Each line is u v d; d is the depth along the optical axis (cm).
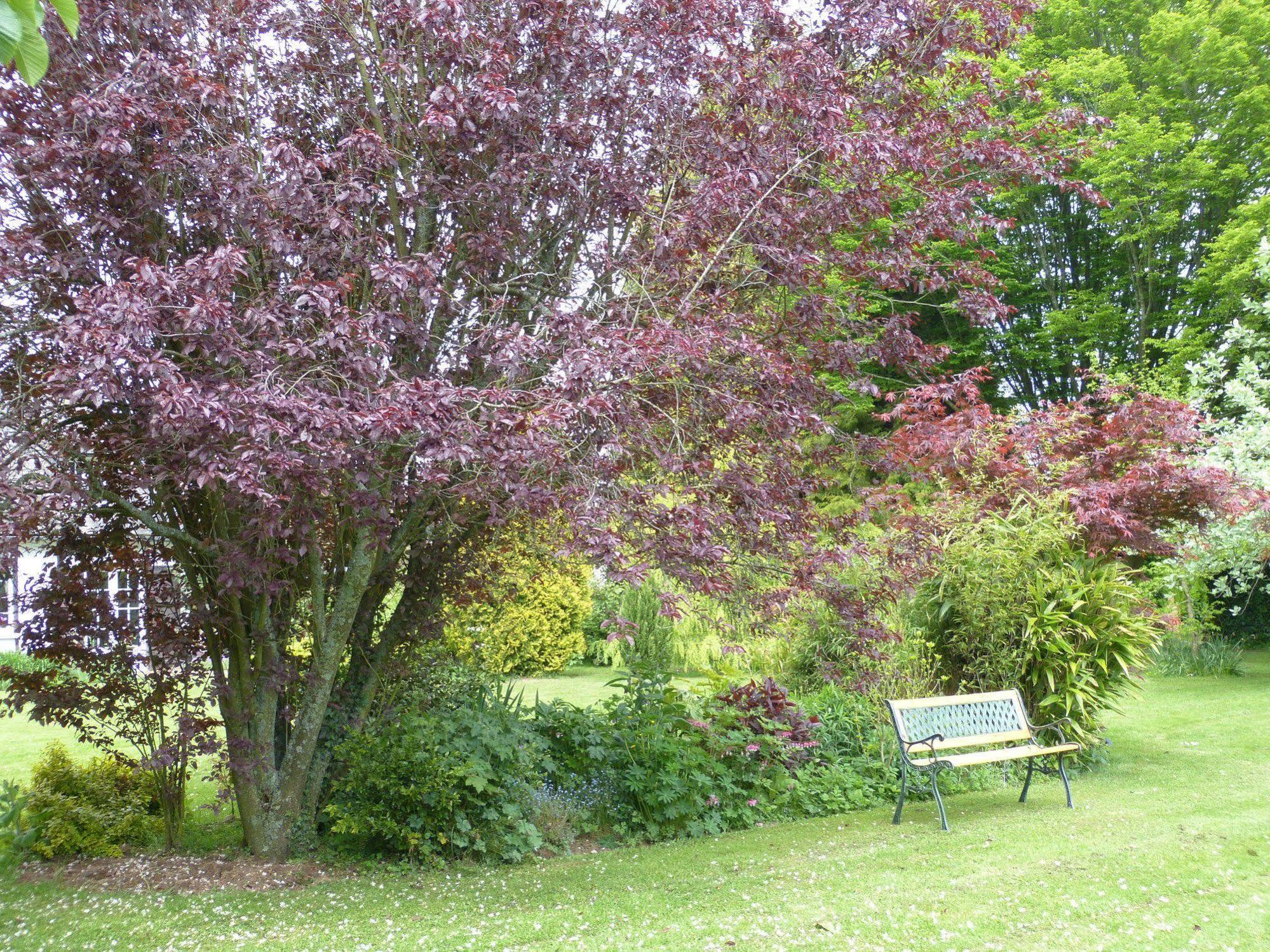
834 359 546
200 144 459
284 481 372
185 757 512
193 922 418
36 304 445
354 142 443
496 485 403
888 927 375
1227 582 1486
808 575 499
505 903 443
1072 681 746
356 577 533
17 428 419
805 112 469
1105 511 812
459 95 432
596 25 503
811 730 689
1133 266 1844
